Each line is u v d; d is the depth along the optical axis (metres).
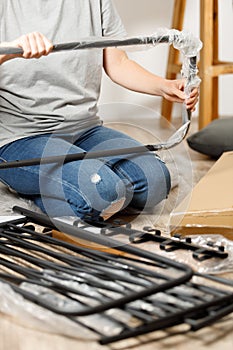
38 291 1.59
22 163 2.18
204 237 2.02
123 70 2.66
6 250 1.80
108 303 1.45
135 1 4.29
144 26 4.36
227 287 1.69
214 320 1.46
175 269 1.66
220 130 3.36
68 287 1.54
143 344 1.45
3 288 1.59
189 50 2.25
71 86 2.55
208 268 1.80
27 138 2.51
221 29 4.56
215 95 4.09
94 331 1.42
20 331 1.51
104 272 1.62
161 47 4.46
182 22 4.17
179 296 1.52
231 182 2.29
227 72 3.77
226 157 2.61
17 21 2.56
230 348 1.43
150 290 1.50
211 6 3.67
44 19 2.58
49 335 1.49
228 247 1.94
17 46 1.97
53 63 2.53
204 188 2.25
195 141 3.39
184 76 2.31
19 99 2.54
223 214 2.04
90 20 2.64
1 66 2.52
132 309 1.48
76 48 2.02
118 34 2.73
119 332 1.43
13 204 2.53
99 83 2.63
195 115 4.57
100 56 2.60
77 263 1.70
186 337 1.47
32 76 2.53
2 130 2.58
